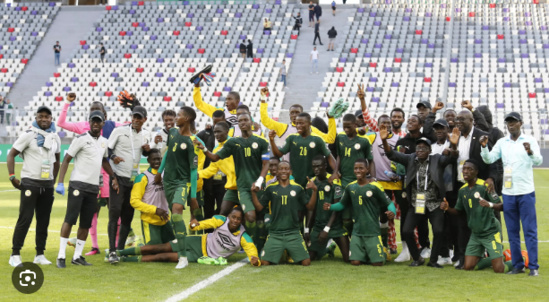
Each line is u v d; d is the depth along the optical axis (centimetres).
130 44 3569
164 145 886
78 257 747
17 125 2903
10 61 3469
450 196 774
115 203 757
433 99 2975
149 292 611
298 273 708
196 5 3888
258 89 3112
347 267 748
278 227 763
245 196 771
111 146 772
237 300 581
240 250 855
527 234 705
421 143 755
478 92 3011
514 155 709
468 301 582
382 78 3123
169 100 3097
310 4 3631
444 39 3475
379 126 796
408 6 3794
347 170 808
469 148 766
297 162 796
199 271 715
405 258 801
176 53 3456
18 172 2305
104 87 3222
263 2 3931
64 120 831
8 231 1020
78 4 4119
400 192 830
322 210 799
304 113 789
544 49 3356
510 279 682
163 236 791
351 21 3675
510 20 3616
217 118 850
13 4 4012
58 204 1441
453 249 850
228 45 3503
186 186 755
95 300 578
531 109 2902
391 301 582
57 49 3416
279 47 3478
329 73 3183
